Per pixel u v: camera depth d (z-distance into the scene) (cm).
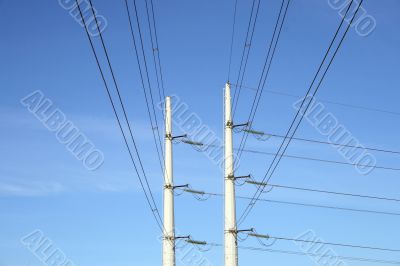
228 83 3803
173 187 4038
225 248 3466
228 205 3544
